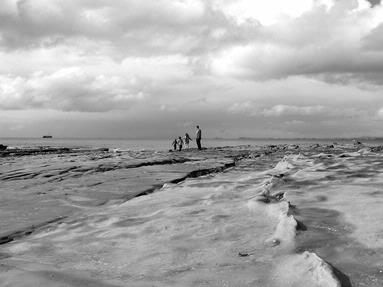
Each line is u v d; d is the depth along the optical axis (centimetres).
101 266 388
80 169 1384
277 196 659
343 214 491
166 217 574
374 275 309
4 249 488
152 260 391
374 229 418
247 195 695
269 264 347
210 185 892
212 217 541
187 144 3450
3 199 868
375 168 957
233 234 454
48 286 308
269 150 2980
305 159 1395
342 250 365
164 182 1103
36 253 459
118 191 958
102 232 531
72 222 623
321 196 615
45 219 673
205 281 322
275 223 479
